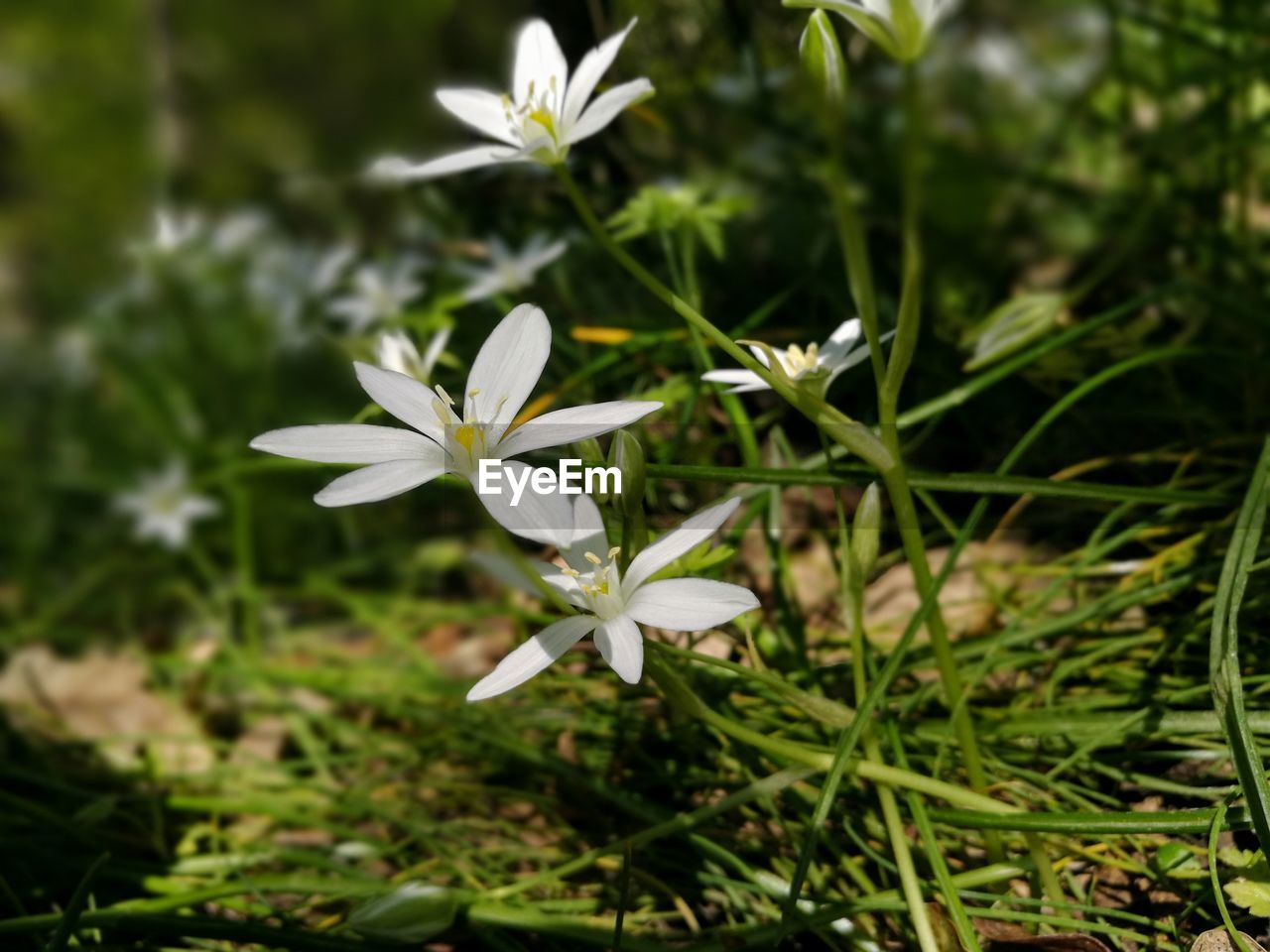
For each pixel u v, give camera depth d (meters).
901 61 0.12
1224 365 0.30
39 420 0.48
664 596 0.15
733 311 0.36
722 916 0.21
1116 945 0.18
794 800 0.22
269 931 0.19
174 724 0.32
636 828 0.24
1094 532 0.26
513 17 0.40
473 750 0.27
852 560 0.18
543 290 0.36
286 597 0.38
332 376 0.43
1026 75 0.42
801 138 0.38
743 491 0.26
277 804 0.27
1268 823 0.15
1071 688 0.24
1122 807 0.21
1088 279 0.31
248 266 0.44
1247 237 0.34
